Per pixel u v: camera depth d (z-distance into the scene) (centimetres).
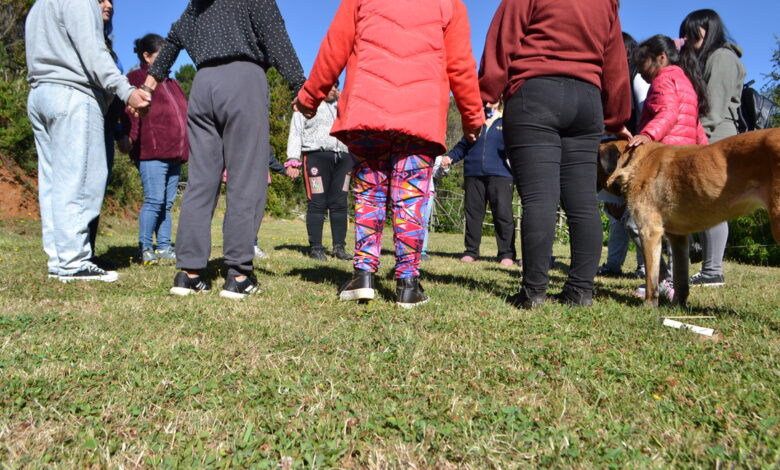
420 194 296
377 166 302
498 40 297
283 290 345
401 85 275
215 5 312
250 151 317
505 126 305
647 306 323
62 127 339
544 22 287
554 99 285
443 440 138
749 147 268
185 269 329
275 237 1029
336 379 182
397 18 278
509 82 301
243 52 309
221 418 150
